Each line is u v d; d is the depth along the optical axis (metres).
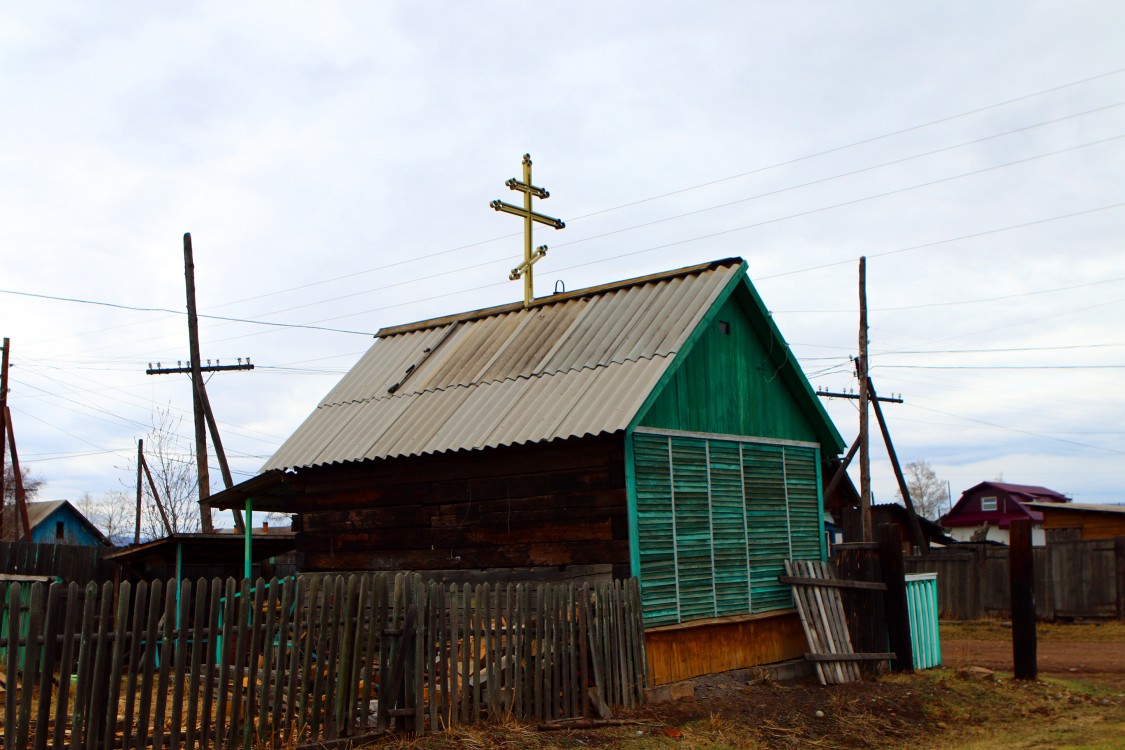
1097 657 20.39
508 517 13.72
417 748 9.73
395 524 14.86
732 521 14.93
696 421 14.57
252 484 16.48
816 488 17.31
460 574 14.05
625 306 15.87
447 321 18.78
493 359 16.22
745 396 15.91
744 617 14.57
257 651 9.18
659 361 13.66
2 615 7.79
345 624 9.97
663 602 13.18
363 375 18.06
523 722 10.89
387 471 15.09
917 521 34.50
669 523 13.55
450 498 14.34
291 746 9.26
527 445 13.34
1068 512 36.28
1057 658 20.36
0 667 11.71
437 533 14.40
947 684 14.91
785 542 16.09
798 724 12.23
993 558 28.00
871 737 12.06
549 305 17.42
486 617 10.82
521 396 14.52
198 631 8.72
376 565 14.95
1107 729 12.31
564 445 13.33
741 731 11.62
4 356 31.86
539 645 11.18
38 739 7.75
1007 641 23.73
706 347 15.17
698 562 14.00
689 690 12.95
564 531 13.20
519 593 11.12
